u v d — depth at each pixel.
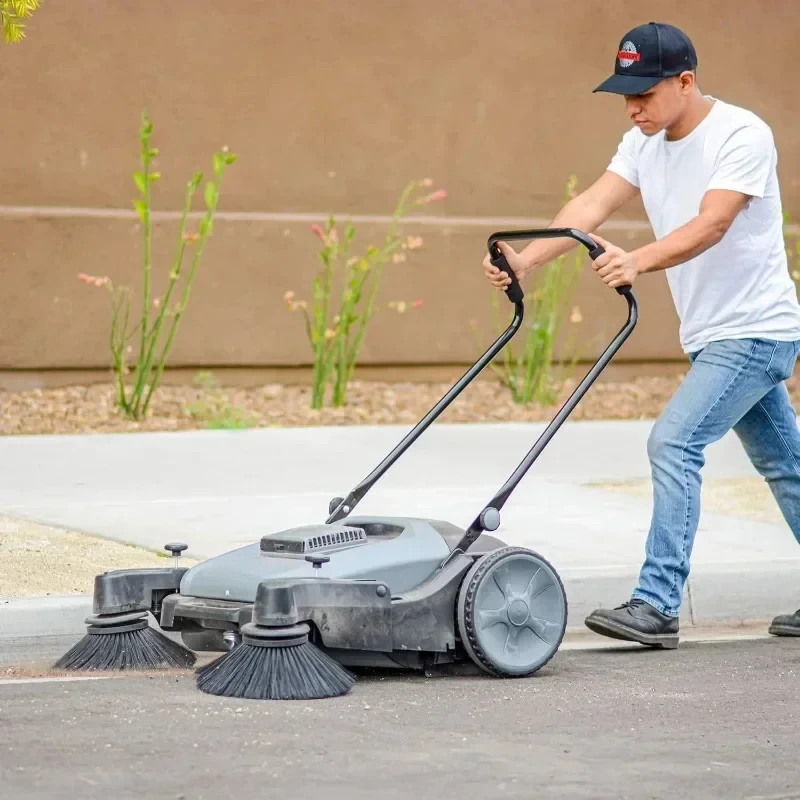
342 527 10.30
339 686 9.72
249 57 25.28
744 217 11.52
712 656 11.56
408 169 26.36
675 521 11.62
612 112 27.61
